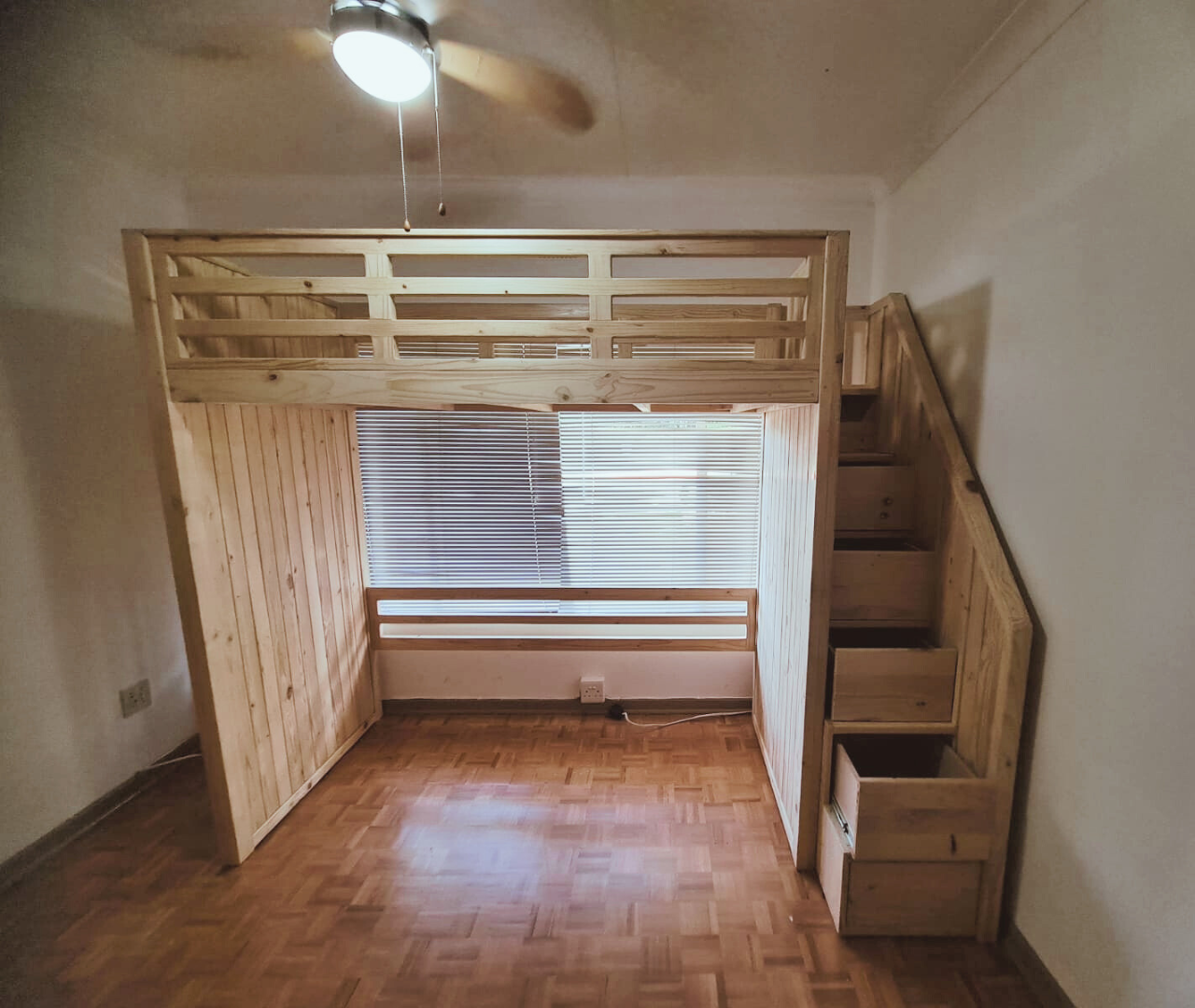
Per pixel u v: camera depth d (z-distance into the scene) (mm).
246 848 1616
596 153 1851
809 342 1350
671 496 2373
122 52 1343
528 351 2287
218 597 1551
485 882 1519
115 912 1438
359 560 2338
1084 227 1075
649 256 1319
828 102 1540
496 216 2164
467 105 1570
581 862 1585
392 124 1680
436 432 2338
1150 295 929
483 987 1229
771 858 1600
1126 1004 996
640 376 1362
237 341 1570
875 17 1213
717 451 2340
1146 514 947
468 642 2438
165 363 1374
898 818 1272
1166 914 922
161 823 1765
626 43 1303
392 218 2160
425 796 1901
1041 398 1201
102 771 1807
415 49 1244
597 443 2338
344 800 1885
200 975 1262
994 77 1344
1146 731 952
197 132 1715
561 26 1243
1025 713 1247
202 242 1335
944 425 1507
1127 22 967
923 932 1323
